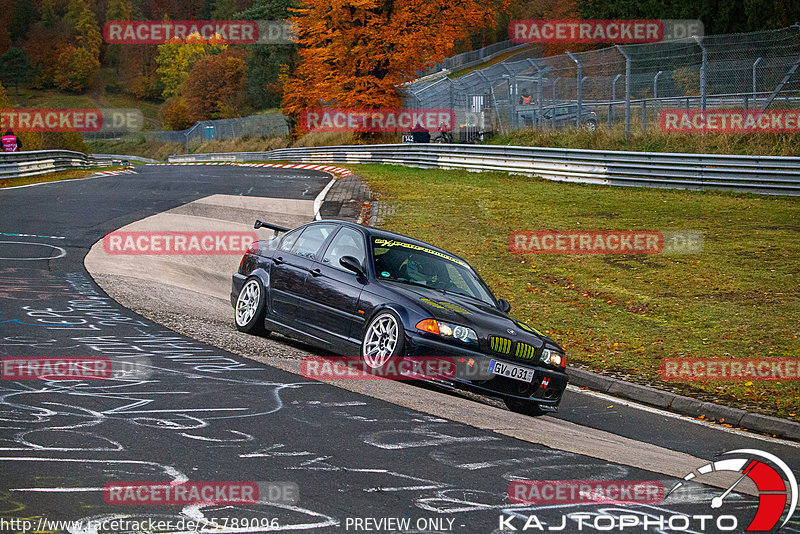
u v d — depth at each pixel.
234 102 188.38
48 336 15.49
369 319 14.98
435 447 10.44
